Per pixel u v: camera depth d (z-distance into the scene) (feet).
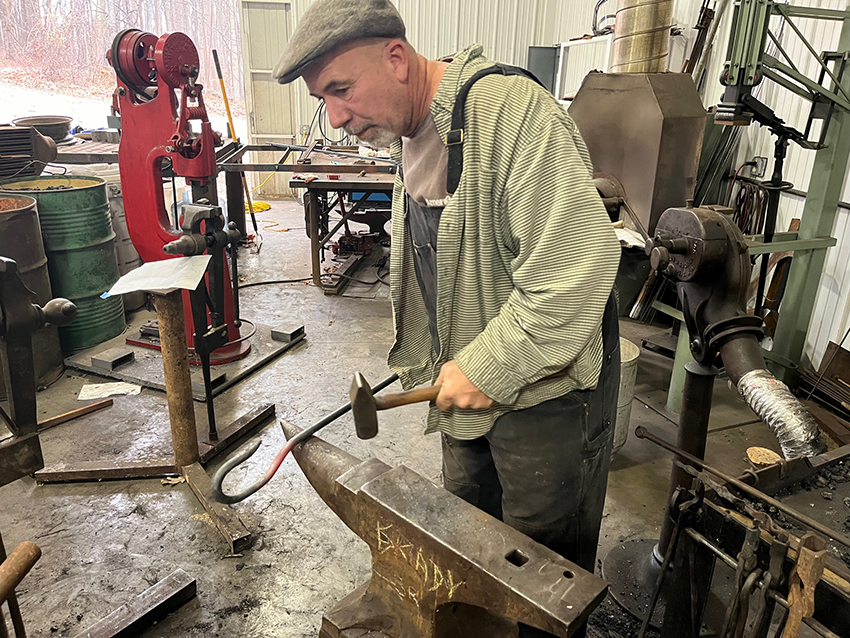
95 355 10.50
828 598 3.65
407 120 3.66
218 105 29.94
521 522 4.52
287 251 17.48
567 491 4.35
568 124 3.45
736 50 7.57
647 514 7.32
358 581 6.26
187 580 5.97
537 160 3.32
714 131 12.26
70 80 27.45
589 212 3.31
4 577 2.90
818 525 3.76
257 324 12.14
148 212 9.73
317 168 13.03
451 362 3.57
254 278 15.23
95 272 10.86
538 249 3.34
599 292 3.35
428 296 4.37
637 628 5.74
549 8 21.29
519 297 3.44
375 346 11.64
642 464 8.29
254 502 7.32
